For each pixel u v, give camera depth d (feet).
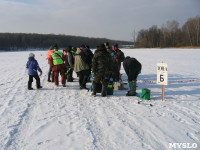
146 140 10.70
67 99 18.69
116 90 22.31
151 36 301.84
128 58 19.77
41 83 26.94
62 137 11.07
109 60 19.02
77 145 10.22
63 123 12.93
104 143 10.41
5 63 63.52
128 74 19.49
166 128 12.14
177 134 11.37
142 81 28.07
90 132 11.62
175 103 17.07
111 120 13.38
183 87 23.57
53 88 23.72
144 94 18.17
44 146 10.14
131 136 11.14
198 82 26.58
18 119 13.61
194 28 229.04
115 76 24.03
